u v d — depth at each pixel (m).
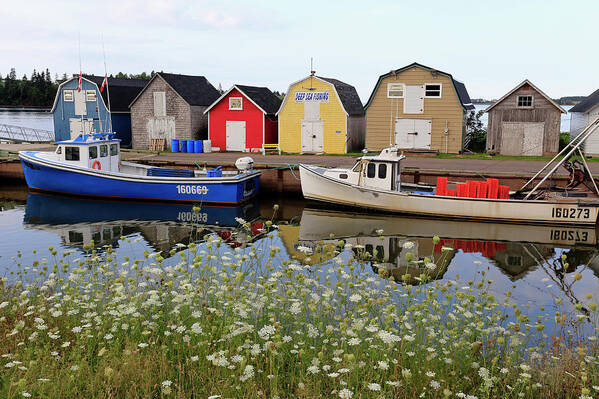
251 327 5.30
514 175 19.23
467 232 15.61
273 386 4.85
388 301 6.99
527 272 11.39
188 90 32.97
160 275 7.55
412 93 28.00
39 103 165.50
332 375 4.49
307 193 19.59
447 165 22.86
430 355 5.27
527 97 26.88
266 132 30.98
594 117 26.12
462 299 6.41
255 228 16.17
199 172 21.25
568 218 16.12
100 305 6.71
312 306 5.73
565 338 6.61
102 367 5.16
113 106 33.78
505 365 5.57
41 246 13.66
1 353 5.67
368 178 18.30
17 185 24.69
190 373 5.08
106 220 17.39
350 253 12.77
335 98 28.89
